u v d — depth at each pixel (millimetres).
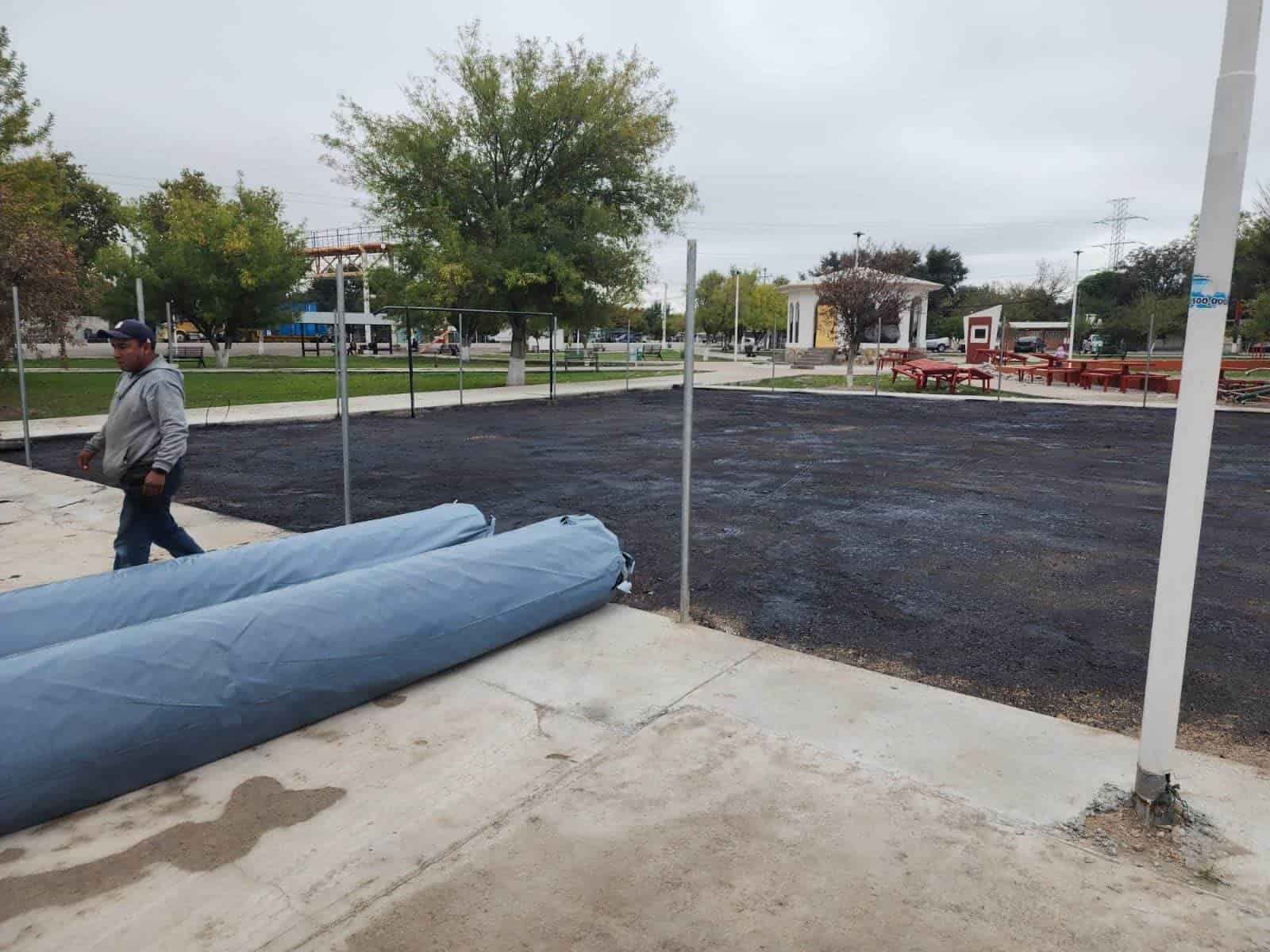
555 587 4215
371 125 23281
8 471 9672
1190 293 2344
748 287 63000
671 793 2795
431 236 23453
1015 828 2580
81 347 45594
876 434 14039
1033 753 3064
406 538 4801
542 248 23094
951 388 23781
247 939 2125
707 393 23516
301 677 3176
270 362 39312
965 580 5465
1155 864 2402
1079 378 26484
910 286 41562
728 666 3891
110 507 7664
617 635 4281
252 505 7922
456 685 3684
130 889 2328
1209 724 3426
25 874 2398
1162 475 9781
